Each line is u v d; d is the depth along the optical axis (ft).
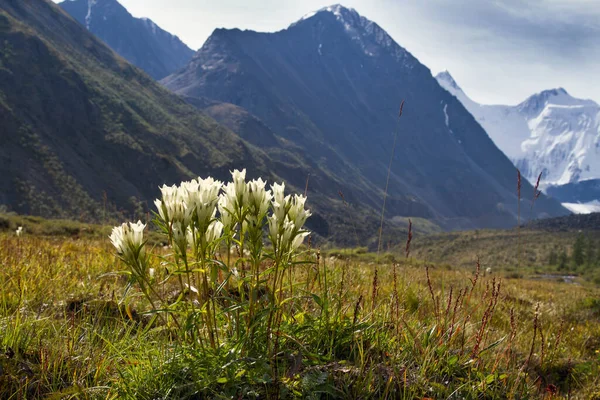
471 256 472.03
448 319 15.93
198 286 11.14
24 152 619.26
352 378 11.46
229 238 11.18
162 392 10.20
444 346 13.51
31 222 96.84
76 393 10.17
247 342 10.84
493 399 12.39
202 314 11.41
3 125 629.10
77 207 578.66
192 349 10.75
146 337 13.19
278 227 10.63
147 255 10.60
